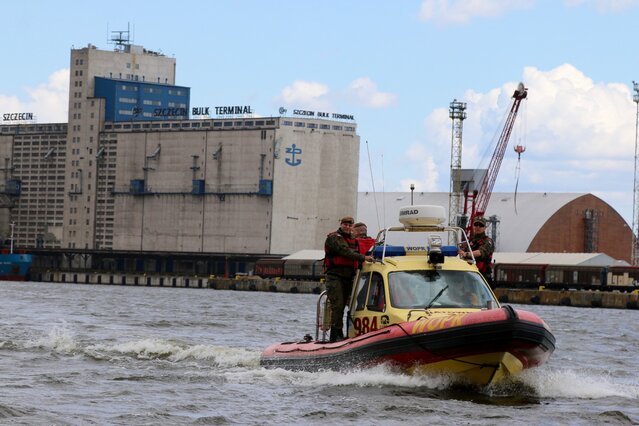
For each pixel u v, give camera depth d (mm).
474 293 64312
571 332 152125
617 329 174875
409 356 61688
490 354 59906
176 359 82188
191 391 62875
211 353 83562
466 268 65188
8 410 54250
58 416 53375
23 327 120312
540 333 60062
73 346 90000
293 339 112562
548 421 54406
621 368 86375
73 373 71562
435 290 64125
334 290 67312
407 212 66562
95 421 52344
